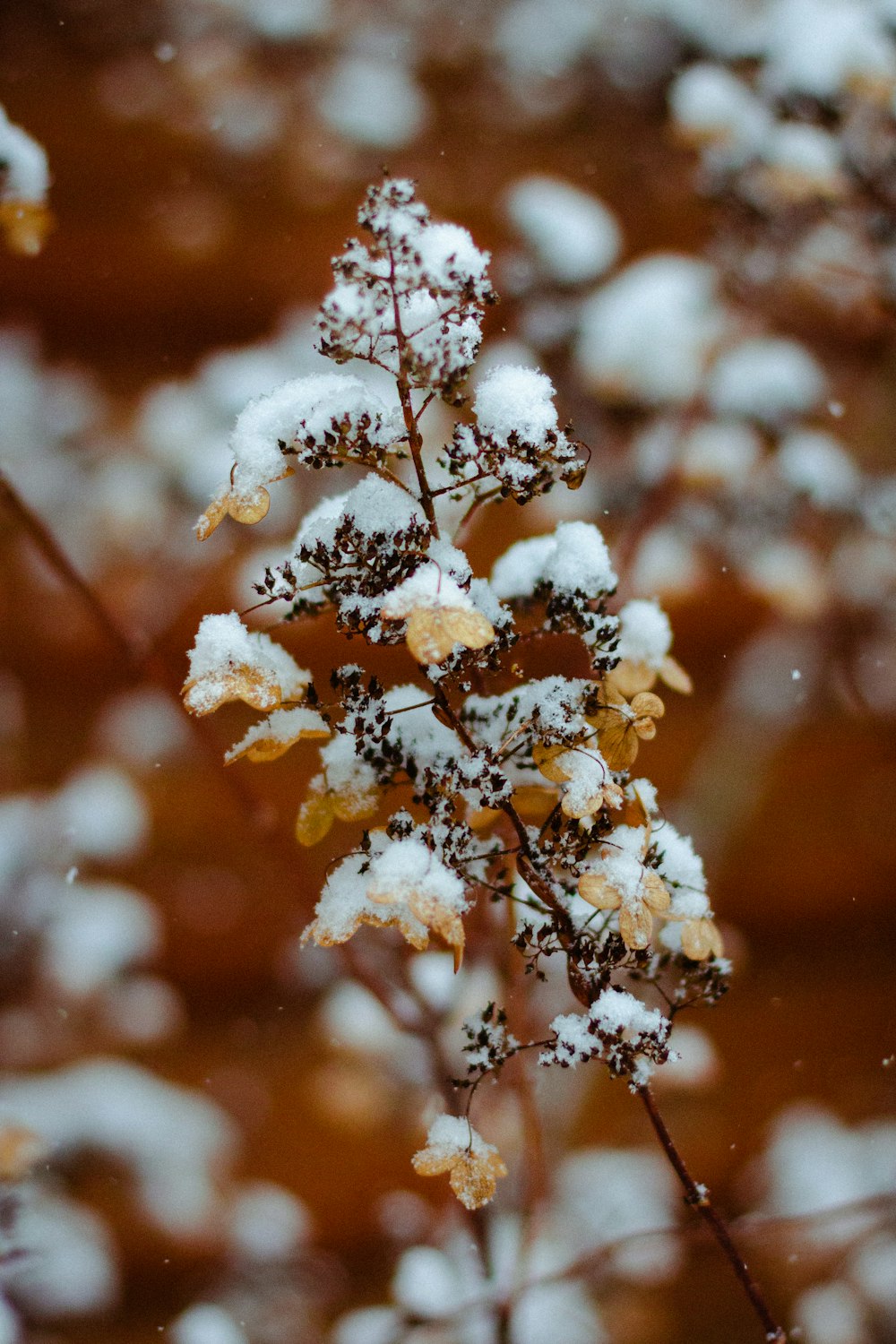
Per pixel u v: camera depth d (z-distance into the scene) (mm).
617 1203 1723
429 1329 1011
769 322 1762
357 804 735
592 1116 1924
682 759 2361
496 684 788
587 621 739
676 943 750
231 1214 2066
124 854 2361
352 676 724
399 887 692
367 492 698
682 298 1699
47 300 2676
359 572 698
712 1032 2369
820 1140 2172
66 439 2432
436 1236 1216
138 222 2775
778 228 1507
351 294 692
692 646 2457
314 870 2188
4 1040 2139
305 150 2842
